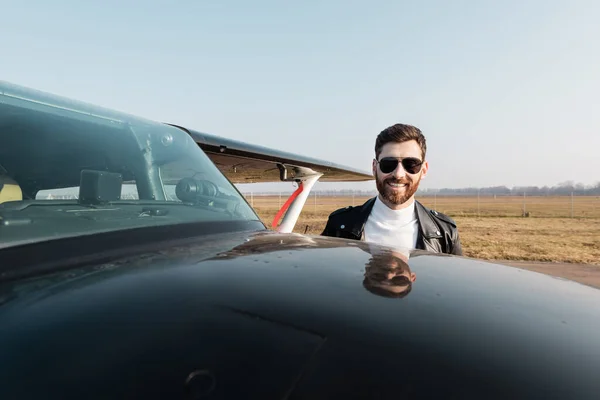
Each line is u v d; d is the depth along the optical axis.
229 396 0.67
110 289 1.01
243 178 7.89
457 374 0.73
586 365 0.80
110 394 0.68
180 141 2.53
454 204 76.19
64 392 0.69
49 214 1.48
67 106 1.95
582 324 1.03
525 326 0.96
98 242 1.39
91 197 1.71
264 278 1.14
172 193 2.17
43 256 1.21
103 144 1.97
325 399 0.67
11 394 0.70
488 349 0.82
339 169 6.88
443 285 1.23
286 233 2.14
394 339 0.82
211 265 1.26
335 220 3.87
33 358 0.76
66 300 0.95
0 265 1.11
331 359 0.75
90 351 0.77
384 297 1.06
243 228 2.05
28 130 1.70
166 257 1.35
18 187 1.62
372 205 3.83
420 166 3.41
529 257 15.09
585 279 11.06
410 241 3.52
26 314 0.89
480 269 1.57
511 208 59.69
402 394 0.68
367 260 1.48
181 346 0.78
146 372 0.72
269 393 0.68
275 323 0.86
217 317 0.88
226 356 0.76
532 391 0.70
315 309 0.94
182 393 0.68
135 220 1.68
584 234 23.30
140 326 0.84
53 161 1.75
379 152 3.55
